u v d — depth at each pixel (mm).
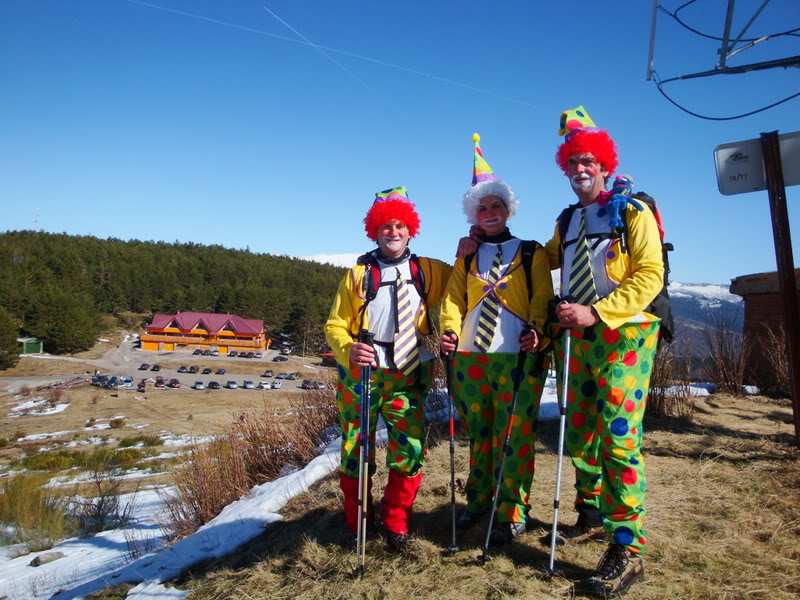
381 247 3863
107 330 90938
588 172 3293
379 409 3670
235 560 4027
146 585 4059
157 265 119625
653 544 3363
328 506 4629
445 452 5324
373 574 3332
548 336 3402
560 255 3398
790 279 5066
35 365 65500
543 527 3641
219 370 63719
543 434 5664
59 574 5730
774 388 7457
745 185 5352
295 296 114500
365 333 3492
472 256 3623
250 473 6633
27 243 116062
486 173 3791
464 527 3689
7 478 16734
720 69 6430
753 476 4348
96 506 9086
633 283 2955
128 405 42406
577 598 2834
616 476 2957
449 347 3434
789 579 2914
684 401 6371
